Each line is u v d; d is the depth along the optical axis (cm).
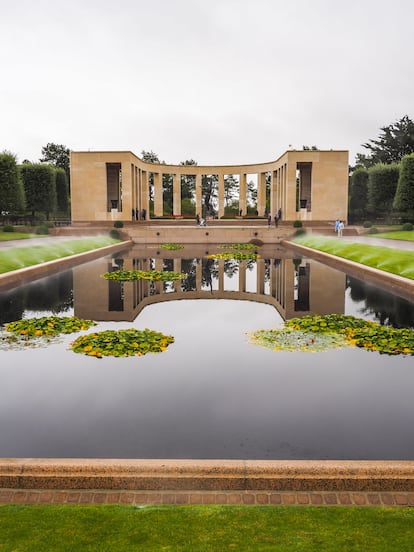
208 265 2291
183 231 3872
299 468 414
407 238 3412
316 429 546
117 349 841
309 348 867
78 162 4784
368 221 5162
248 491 405
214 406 610
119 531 337
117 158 4753
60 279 1736
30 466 416
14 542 322
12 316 1136
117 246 3228
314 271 2008
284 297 1417
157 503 385
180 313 1199
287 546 317
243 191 5703
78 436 528
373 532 334
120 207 5534
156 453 489
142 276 1828
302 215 4812
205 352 846
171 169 5581
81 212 4819
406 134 6675
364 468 413
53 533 334
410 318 1102
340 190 4775
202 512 365
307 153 4741
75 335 956
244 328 1032
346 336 945
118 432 537
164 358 809
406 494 398
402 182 4262
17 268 1881
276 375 726
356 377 716
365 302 1311
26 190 4844
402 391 661
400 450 496
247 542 322
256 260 2498
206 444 509
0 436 528
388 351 838
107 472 412
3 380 701
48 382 693
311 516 358
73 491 404
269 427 552
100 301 1345
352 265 1998
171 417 577
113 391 661
